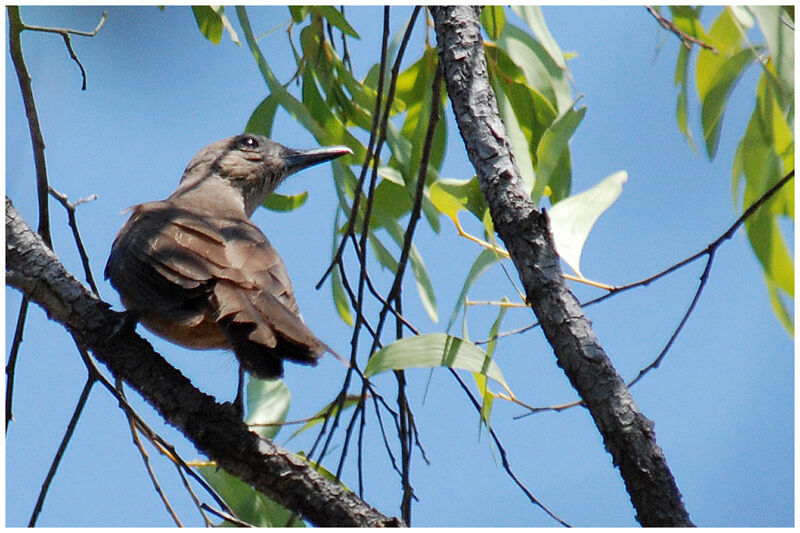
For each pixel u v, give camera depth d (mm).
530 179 7871
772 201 8469
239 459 7000
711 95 8680
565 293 6254
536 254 6344
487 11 8797
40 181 7855
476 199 7570
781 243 8469
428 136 7543
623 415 5949
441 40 7156
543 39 8141
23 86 7570
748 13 7648
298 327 6977
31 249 7535
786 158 8625
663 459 5906
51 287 7496
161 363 7371
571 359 6098
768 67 8461
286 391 8523
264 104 9211
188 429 7133
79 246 8117
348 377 7648
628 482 5898
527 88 8914
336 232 9234
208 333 8141
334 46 9266
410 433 8016
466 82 6934
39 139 7734
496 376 7027
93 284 8180
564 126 7477
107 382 7488
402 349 6980
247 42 8289
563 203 7066
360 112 9367
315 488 6992
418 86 9469
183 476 7320
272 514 8062
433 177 8930
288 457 7059
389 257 8977
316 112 8977
